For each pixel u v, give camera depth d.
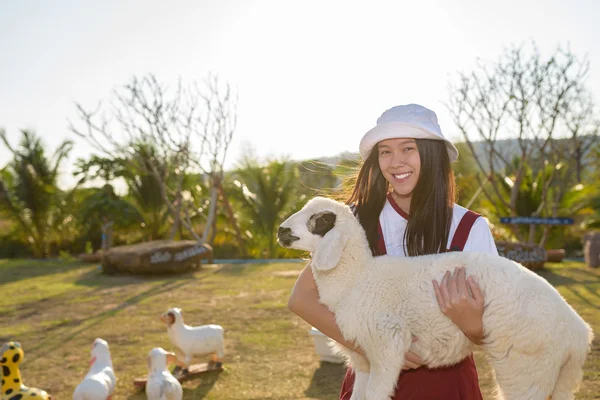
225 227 26.77
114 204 26.22
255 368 7.16
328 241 2.68
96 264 20.70
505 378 2.45
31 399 4.99
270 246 24.89
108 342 8.70
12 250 28.84
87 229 27.00
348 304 2.64
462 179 24.61
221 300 12.08
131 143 23.91
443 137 2.70
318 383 6.49
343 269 2.70
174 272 16.81
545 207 19.88
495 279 2.48
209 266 18.78
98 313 11.00
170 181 26.45
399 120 2.70
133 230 27.03
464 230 2.74
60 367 7.49
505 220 17.23
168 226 27.41
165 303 11.89
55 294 13.44
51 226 28.36
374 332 2.54
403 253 2.82
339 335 2.67
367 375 2.72
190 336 6.88
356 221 2.83
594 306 10.23
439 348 2.57
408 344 2.53
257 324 9.63
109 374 5.94
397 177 2.73
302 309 2.77
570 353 2.43
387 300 2.61
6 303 12.34
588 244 16.83
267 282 14.62
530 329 2.38
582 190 20.75
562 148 22.97
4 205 27.70
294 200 24.86
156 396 5.53
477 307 2.39
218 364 7.11
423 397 2.56
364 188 2.93
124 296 12.92
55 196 28.31
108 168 27.22
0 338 9.13
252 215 25.16
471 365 2.71
